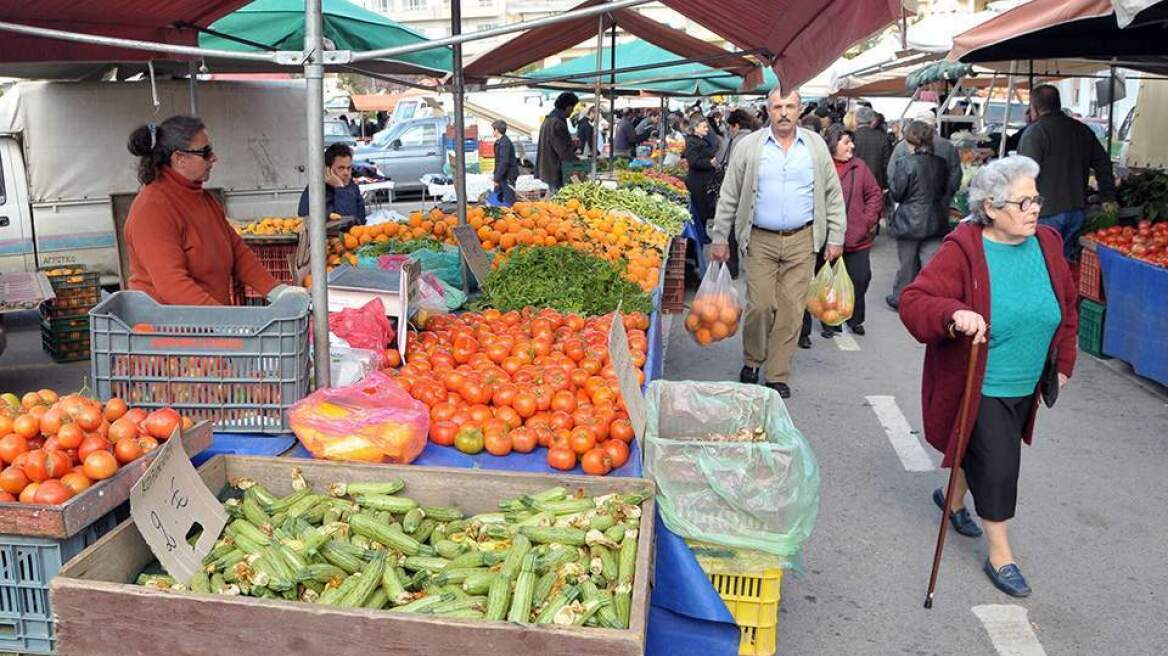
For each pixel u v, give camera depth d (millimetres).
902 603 4309
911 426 6738
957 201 14227
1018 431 4270
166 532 2734
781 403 3777
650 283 6176
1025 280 4039
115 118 11141
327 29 8414
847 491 5578
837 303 7215
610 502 2947
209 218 4133
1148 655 3893
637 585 2521
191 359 3393
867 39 3859
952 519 5027
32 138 10789
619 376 3207
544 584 2645
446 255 6098
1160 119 15414
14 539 2680
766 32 6656
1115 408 7086
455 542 2883
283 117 12148
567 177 14688
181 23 6348
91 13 5719
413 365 3971
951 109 23359
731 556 3250
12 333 10570
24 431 2893
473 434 3371
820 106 19094
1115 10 4570
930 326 4062
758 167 6844
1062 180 9047
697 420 3896
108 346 3379
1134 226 10094
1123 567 4617
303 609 2352
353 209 8375
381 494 3061
